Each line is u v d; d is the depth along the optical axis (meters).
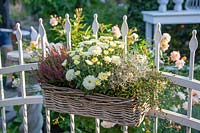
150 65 1.99
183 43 5.55
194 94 2.34
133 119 1.84
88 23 5.66
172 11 5.46
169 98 2.18
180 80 2.03
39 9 6.74
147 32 5.49
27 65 2.40
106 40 2.04
